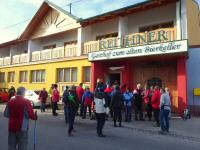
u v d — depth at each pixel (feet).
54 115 59.31
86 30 82.64
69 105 36.60
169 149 29.63
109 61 68.64
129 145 30.94
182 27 57.72
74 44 89.76
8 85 115.96
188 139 35.68
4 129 39.99
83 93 56.29
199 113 57.62
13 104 21.34
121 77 69.82
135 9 65.05
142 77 66.80
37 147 29.14
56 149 28.32
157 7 65.21
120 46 65.67
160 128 42.93
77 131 39.86
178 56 55.72
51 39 100.48
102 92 36.63
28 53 104.94
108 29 78.13
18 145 21.35
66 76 85.76
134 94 51.85
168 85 61.77
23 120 21.29
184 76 54.70
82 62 79.46
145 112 59.77
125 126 44.80
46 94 68.54
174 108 60.03
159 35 60.18
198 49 59.31
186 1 59.47
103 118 36.17
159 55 55.47
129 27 72.69
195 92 58.18
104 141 32.94
